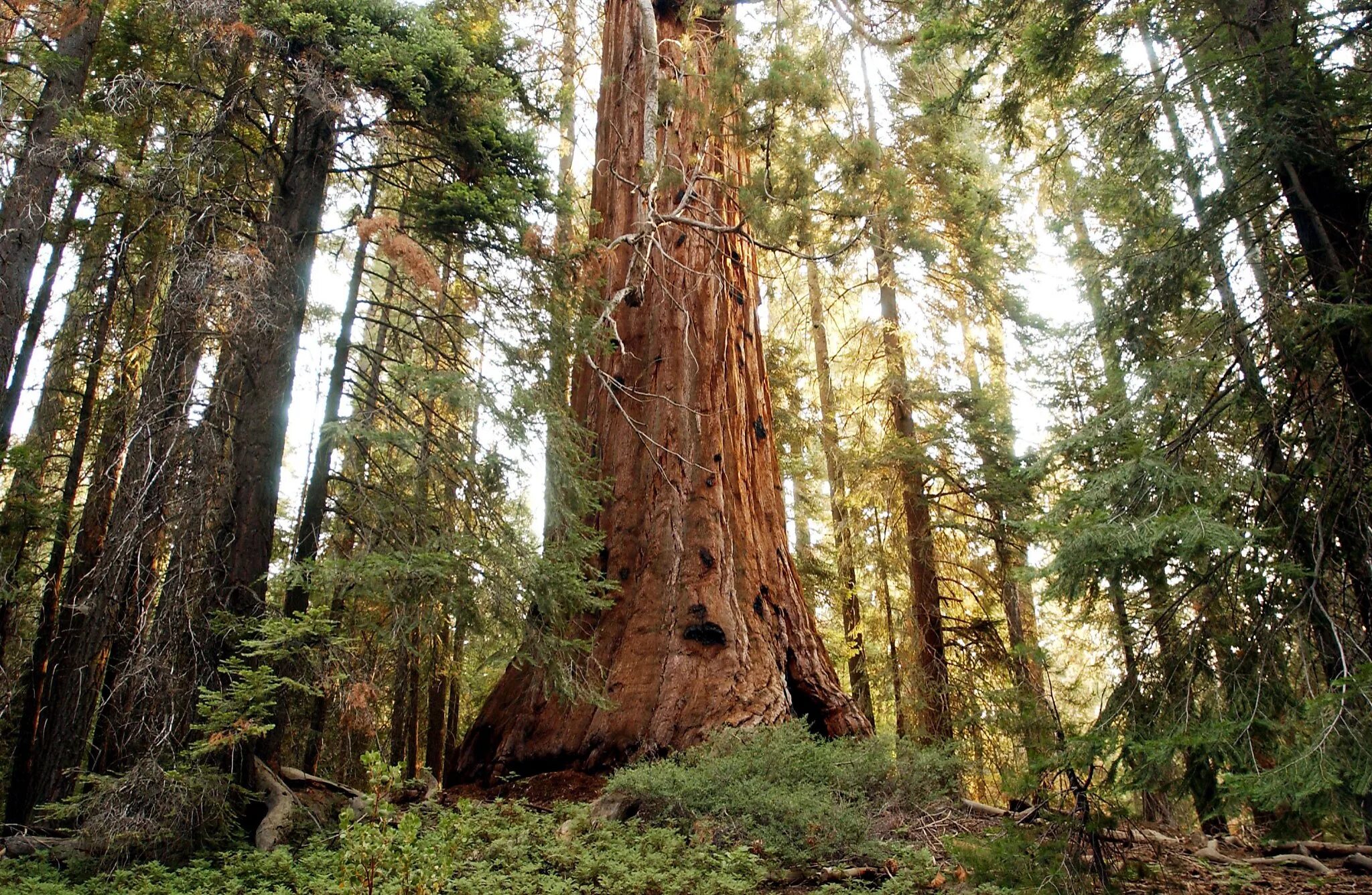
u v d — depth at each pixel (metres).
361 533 7.53
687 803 6.79
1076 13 7.20
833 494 16.08
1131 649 5.62
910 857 5.87
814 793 6.79
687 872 5.39
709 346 10.85
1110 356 6.99
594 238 11.81
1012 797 5.50
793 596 10.37
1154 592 5.86
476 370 8.05
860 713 9.84
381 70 7.50
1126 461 5.86
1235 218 6.26
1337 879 5.58
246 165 8.33
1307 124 5.92
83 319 8.98
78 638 8.31
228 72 8.14
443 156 8.55
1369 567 5.28
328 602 7.55
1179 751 4.96
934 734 12.52
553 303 8.55
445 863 4.22
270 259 7.67
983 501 13.76
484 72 8.13
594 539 9.13
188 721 6.38
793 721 8.22
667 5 12.66
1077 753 4.94
